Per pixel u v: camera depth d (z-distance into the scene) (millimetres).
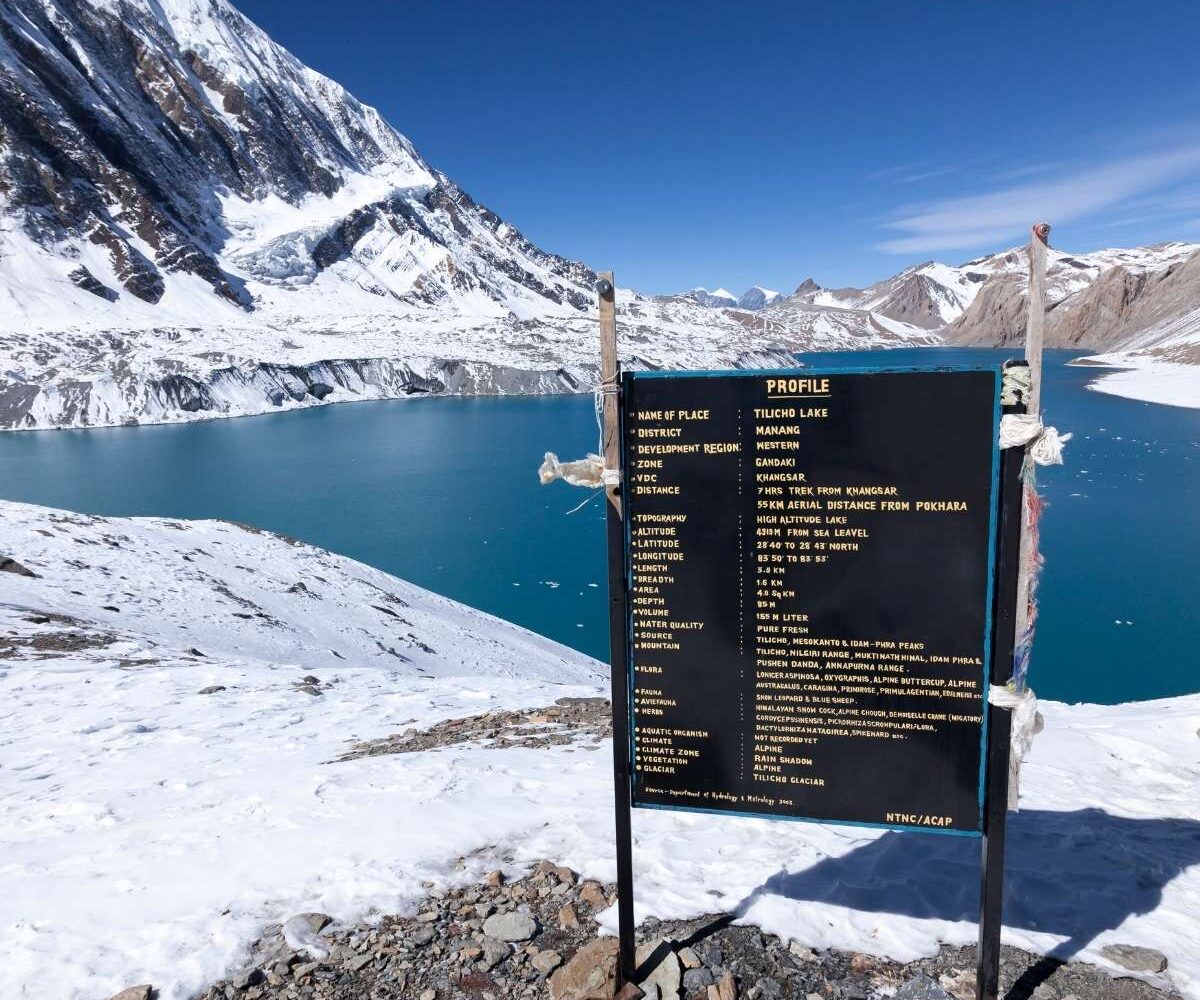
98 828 6738
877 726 4047
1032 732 3713
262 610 30609
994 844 3855
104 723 11258
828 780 4141
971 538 3816
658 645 4254
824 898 4773
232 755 9289
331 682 15258
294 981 4168
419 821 5934
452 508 90562
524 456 122375
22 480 107188
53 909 4949
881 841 5496
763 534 4055
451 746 8805
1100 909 4648
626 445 4141
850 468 3900
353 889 4969
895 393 3797
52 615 20016
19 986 4152
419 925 4594
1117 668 40125
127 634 20109
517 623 53469
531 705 12656
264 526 81938
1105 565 56188
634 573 4242
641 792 4375
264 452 129625
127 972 4242
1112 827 5824
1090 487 80625
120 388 169125
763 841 5535
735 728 4219
